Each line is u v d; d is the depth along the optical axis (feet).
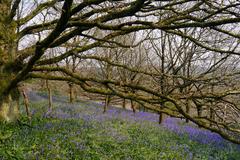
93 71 85.61
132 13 22.91
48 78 32.37
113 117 63.21
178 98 28.17
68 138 36.94
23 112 49.26
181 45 62.49
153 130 56.65
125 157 35.99
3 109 36.40
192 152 45.78
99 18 27.73
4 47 35.42
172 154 41.11
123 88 32.91
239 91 25.14
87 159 32.40
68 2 21.76
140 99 28.91
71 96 84.94
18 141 32.12
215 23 21.71
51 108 58.13
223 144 55.98
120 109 88.12
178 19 28.17
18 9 38.65
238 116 24.38
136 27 26.50
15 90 38.55
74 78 31.58
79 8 23.25
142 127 57.36
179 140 52.65
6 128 34.81
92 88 30.66
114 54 67.51
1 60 34.45
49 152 31.37
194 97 26.99
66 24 24.52
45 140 34.35
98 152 35.50
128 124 58.03
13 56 36.50
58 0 34.12
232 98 27.02
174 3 27.22
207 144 53.72
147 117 76.74
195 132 62.13
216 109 26.37
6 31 35.70
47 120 45.01
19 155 28.76
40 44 26.04
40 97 84.07
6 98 36.50
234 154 50.55
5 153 28.35
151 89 27.89
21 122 37.58
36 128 38.27
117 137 43.80
